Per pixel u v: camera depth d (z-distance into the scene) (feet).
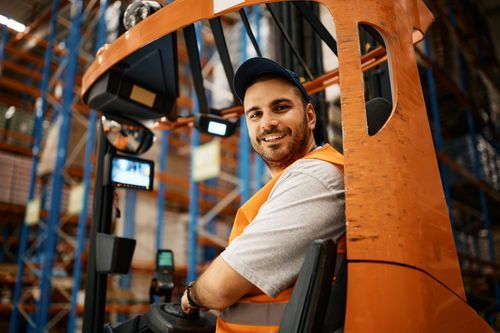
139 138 6.99
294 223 3.72
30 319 16.85
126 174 6.79
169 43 6.33
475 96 28.50
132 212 19.90
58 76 19.40
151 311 5.54
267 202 4.06
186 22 4.30
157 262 6.91
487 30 30.37
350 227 3.30
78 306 17.21
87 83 6.38
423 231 3.46
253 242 3.75
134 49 5.04
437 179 3.94
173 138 24.31
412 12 4.33
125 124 6.85
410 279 3.19
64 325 18.93
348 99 3.56
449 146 26.73
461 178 25.29
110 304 17.54
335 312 3.57
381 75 7.39
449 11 25.14
